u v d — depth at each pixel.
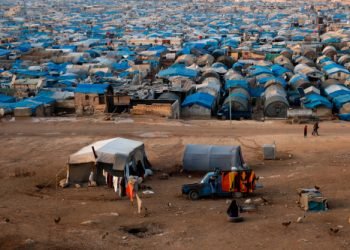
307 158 42.00
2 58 108.94
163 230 23.25
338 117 64.88
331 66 92.94
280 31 170.12
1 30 183.00
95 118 59.88
